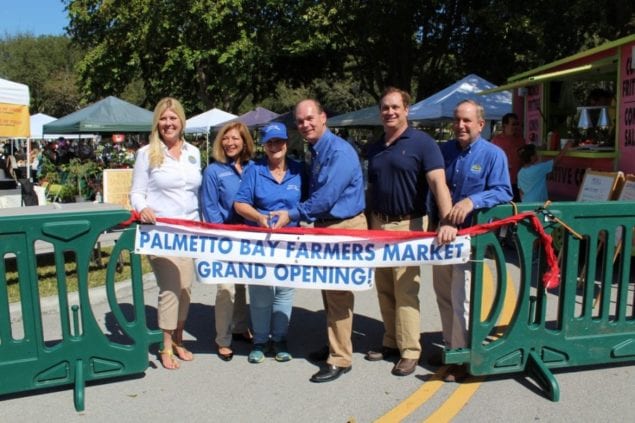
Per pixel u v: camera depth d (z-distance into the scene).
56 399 4.03
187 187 4.52
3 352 3.91
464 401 3.94
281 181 4.47
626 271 4.30
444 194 4.08
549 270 4.04
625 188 7.17
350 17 19.62
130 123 17.44
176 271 4.47
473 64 21.83
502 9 16.08
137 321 4.23
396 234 4.12
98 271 7.74
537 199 8.48
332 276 4.20
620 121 7.93
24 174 22.66
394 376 4.37
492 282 6.71
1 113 11.90
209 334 5.42
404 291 4.34
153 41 23.91
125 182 11.95
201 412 3.84
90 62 26.14
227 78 23.72
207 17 22.02
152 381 4.32
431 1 19.00
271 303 4.71
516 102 12.05
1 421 3.73
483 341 4.23
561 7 15.69
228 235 4.21
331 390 4.15
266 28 22.84
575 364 4.30
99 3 25.59
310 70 26.47
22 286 3.90
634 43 7.55
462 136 4.32
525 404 3.89
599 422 3.65
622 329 4.38
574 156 8.85
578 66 9.39
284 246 4.20
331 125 18.95
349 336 4.38
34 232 3.88
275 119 19.39
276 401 3.99
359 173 4.22
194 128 20.36
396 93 4.13
